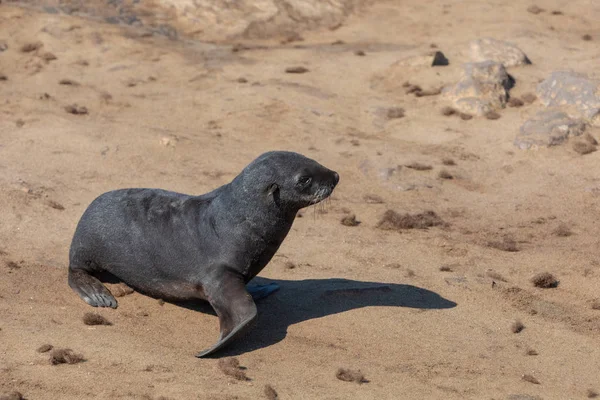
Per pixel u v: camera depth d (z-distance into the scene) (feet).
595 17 266.36
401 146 176.45
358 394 79.36
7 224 122.62
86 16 258.57
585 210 145.38
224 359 84.58
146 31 254.68
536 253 124.36
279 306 100.17
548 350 92.68
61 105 194.39
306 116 192.13
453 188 156.35
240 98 202.49
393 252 122.52
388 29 263.08
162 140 168.04
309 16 270.87
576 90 186.09
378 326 95.71
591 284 112.68
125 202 100.22
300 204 92.58
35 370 80.18
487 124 185.88
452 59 224.74
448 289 107.86
